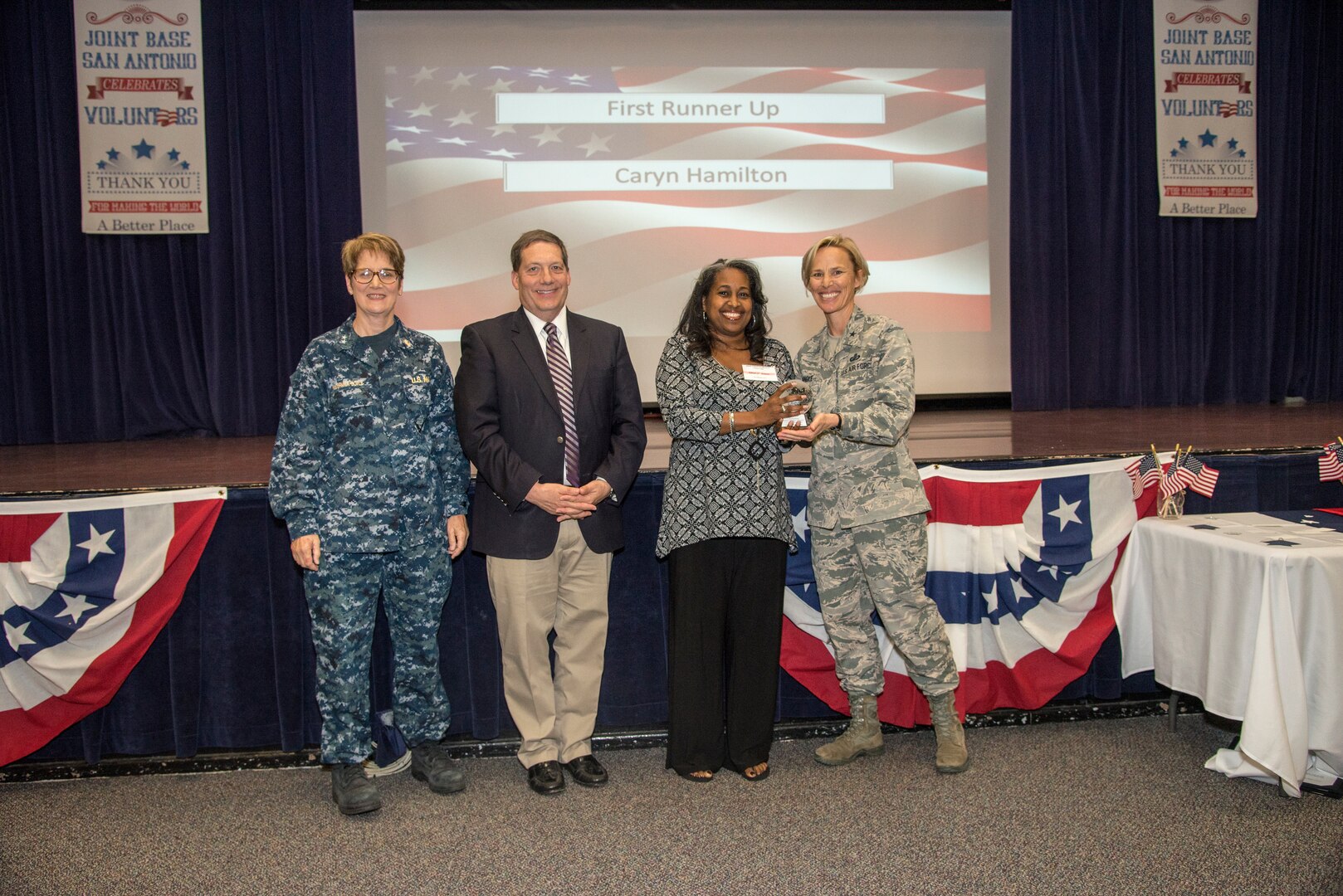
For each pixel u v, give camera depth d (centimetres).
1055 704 277
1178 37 568
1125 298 597
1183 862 190
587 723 239
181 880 192
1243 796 221
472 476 278
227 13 541
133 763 252
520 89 561
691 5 561
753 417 212
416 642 231
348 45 542
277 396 570
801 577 267
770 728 235
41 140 543
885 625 239
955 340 591
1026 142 577
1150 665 271
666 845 202
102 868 198
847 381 234
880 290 583
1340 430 379
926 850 196
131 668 248
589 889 184
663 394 226
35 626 245
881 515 231
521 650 227
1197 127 575
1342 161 630
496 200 562
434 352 227
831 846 199
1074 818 210
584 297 570
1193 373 615
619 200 567
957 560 268
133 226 534
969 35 581
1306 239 632
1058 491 271
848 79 575
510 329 226
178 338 569
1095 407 603
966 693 268
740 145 571
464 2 550
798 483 267
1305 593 219
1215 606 238
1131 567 271
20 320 557
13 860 202
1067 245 586
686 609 228
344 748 223
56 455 440
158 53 526
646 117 566
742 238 573
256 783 245
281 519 235
